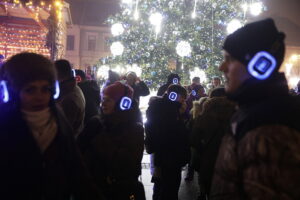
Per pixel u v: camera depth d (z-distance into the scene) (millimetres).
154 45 15281
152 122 4191
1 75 1743
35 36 17578
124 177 2826
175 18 15172
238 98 1451
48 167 1726
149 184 5992
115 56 15914
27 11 15883
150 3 15133
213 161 3312
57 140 1781
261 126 1292
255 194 1223
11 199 1619
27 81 1643
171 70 15508
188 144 4262
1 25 17391
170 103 4211
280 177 1188
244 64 1423
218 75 14875
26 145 1635
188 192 5828
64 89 3742
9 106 1684
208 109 3479
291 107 1325
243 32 1443
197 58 14914
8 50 17031
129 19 15750
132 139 2859
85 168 1974
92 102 5148
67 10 17875
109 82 6586
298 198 1169
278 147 1218
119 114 2838
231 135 1439
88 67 11781
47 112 1763
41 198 1685
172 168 4160
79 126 3783
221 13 15070
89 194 1930
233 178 1380
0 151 1617
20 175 1622
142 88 8148
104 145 2818
